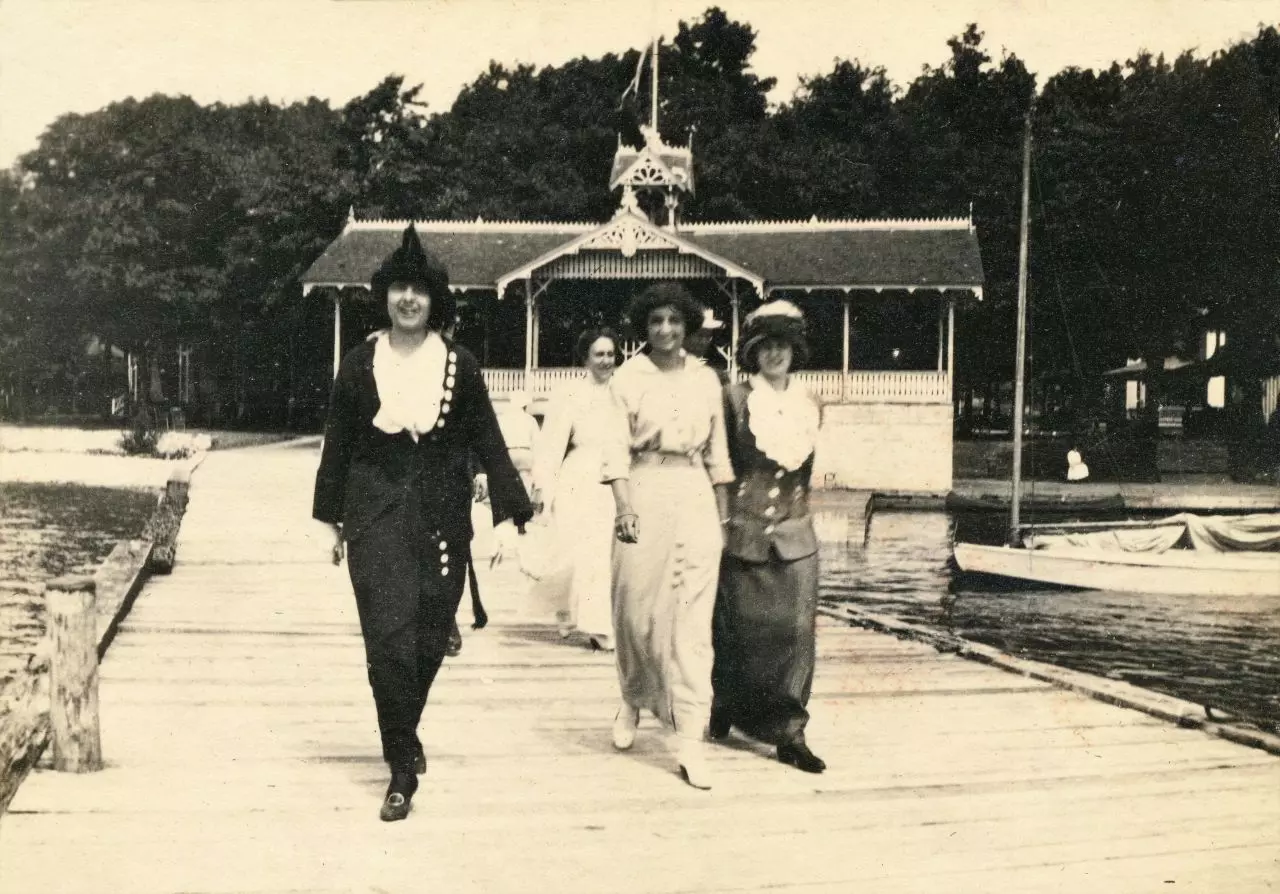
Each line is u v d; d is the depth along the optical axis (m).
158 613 8.18
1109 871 3.79
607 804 4.38
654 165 31.66
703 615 4.68
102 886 3.49
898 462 30.33
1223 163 28.28
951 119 32.94
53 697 4.57
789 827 4.16
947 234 31.47
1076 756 5.16
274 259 39.56
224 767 4.71
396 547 4.24
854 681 6.75
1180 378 34.28
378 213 37.09
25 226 38.47
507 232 33.28
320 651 7.00
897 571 18.42
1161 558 16.20
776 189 36.56
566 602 7.57
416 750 4.56
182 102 39.44
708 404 4.81
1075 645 13.02
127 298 39.66
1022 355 19.11
